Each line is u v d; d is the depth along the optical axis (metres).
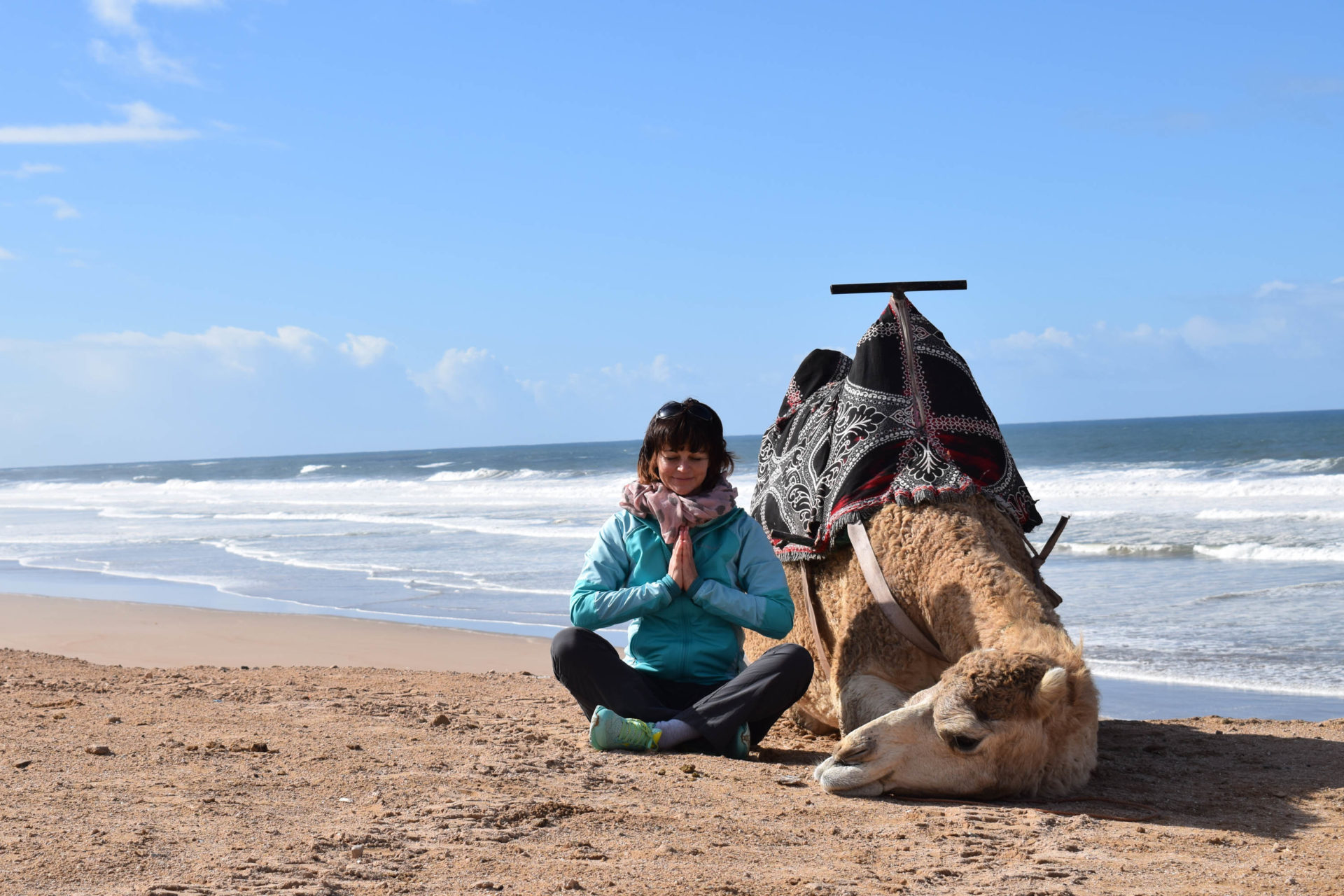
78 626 10.74
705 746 4.34
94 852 2.67
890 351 4.76
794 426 5.29
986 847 3.03
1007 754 3.41
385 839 2.91
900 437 4.53
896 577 4.23
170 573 16.80
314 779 3.63
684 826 3.20
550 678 7.28
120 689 5.98
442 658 8.95
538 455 108.06
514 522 25.17
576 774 3.85
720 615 4.32
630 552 4.51
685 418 4.37
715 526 4.47
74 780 3.50
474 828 3.07
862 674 4.26
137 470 123.06
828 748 4.66
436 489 44.25
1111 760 4.59
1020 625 3.68
